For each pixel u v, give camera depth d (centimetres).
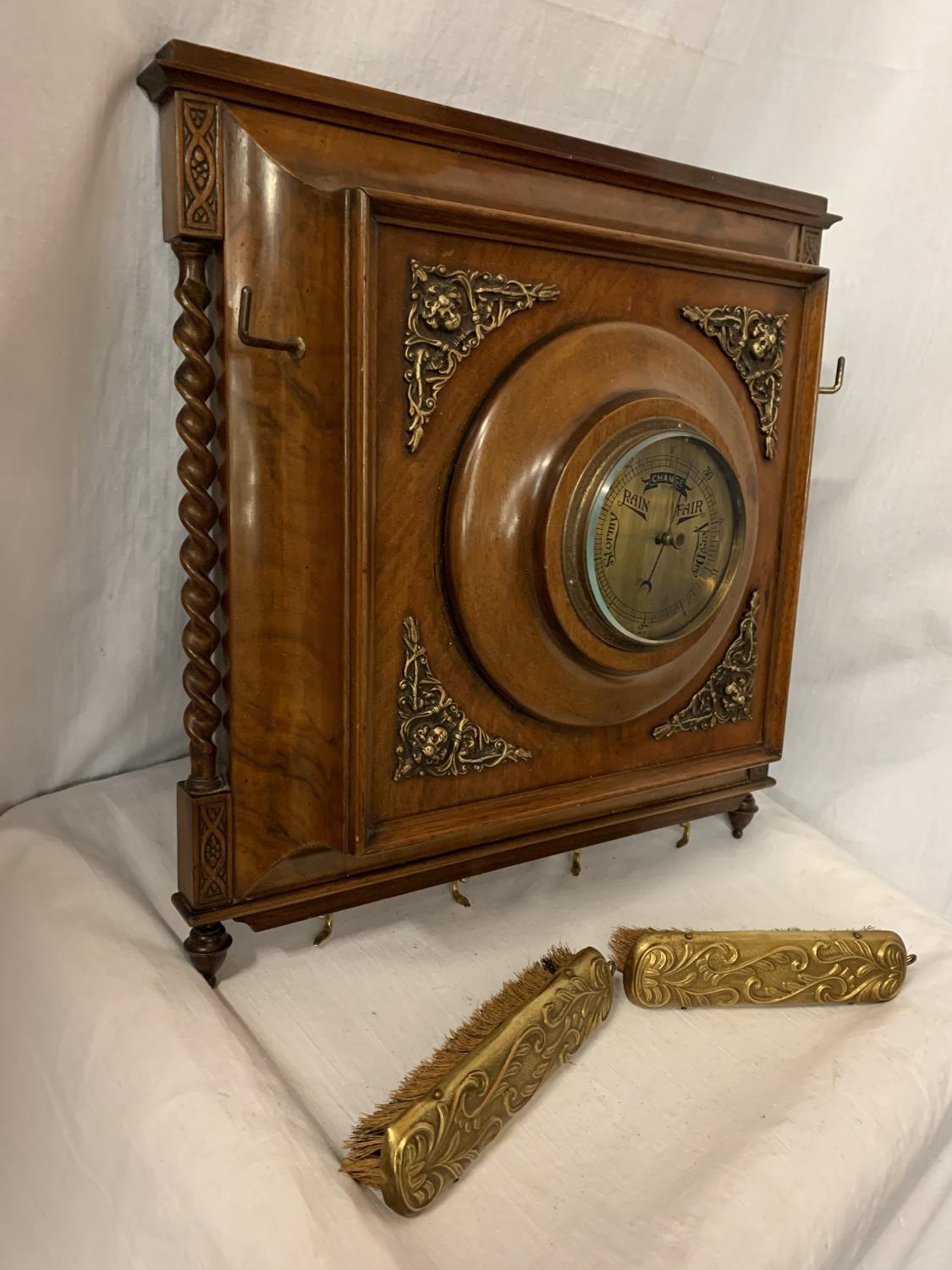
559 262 76
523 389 74
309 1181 58
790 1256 60
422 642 76
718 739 97
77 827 89
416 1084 64
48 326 76
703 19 95
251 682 71
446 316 70
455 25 85
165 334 84
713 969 79
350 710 71
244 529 68
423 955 83
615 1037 77
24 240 71
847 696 116
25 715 91
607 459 74
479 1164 64
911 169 102
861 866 103
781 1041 78
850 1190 65
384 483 71
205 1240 56
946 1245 81
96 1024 67
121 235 78
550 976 76
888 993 82
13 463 79
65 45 67
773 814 112
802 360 93
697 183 85
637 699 86
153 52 72
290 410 68
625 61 95
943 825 110
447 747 78
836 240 107
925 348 104
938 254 102
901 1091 72
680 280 84
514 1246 58
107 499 87
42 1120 68
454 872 85
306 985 77
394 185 71
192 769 71
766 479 93
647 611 79
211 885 72
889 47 100
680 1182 63
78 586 89
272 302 66
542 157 76
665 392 80
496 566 74
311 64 81
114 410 84
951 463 104
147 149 76
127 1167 61
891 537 109
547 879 96
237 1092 62
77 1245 64
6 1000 75
